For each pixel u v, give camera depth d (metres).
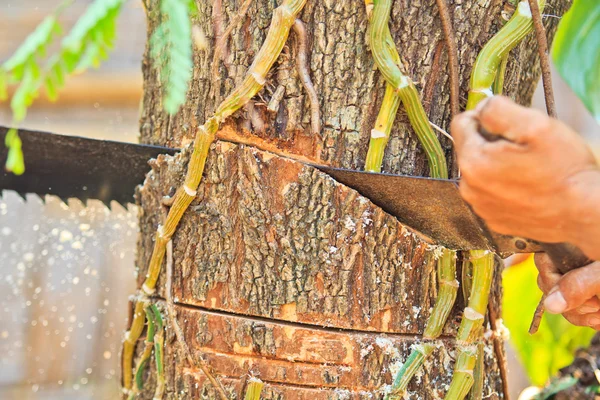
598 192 1.21
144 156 2.23
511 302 3.26
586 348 2.86
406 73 1.83
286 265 1.83
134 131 6.79
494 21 1.88
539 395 2.83
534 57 2.12
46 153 2.42
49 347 5.77
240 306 1.89
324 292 1.83
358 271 1.83
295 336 1.85
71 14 5.36
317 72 1.83
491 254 1.86
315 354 1.84
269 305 1.86
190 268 1.95
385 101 1.81
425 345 1.85
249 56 1.85
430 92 1.87
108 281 5.55
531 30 1.85
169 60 0.97
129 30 5.87
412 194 1.76
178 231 1.98
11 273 4.41
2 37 6.47
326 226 1.81
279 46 1.78
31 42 0.94
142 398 2.17
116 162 2.34
